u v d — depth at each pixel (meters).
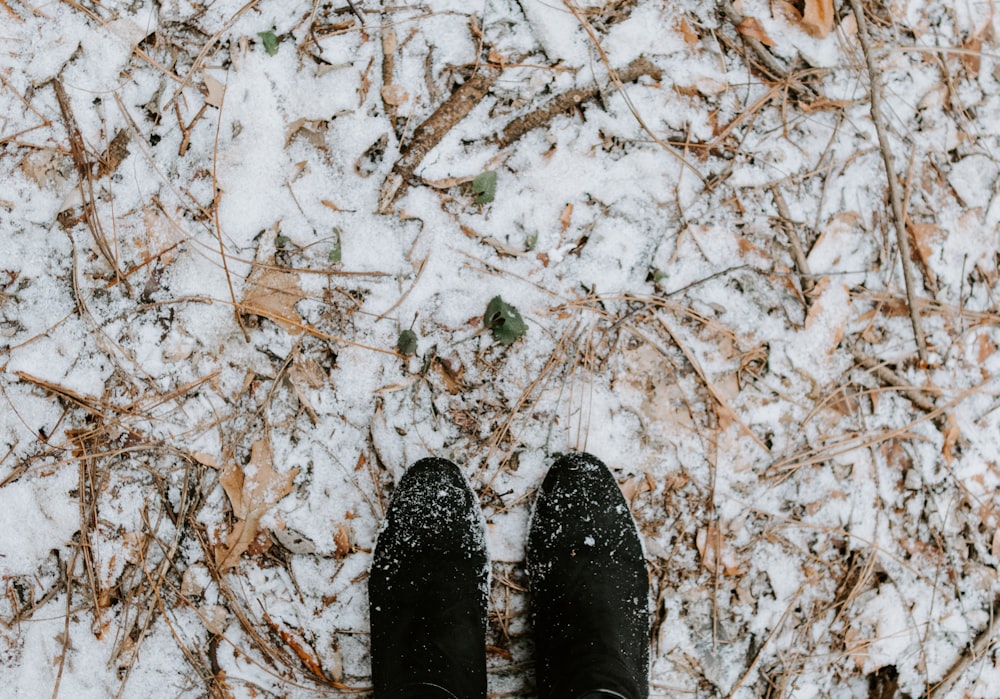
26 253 0.87
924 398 0.89
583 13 0.87
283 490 0.87
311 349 0.87
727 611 0.88
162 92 0.87
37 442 0.87
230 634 0.88
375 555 0.86
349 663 0.88
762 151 0.88
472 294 0.87
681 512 0.88
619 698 0.81
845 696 0.90
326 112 0.86
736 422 0.88
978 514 0.90
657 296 0.87
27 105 0.87
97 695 0.88
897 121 0.89
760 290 0.88
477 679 0.84
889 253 0.89
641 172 0.87
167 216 0.87
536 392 0.87
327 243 0.87
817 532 0.88
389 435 0.87
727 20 0.88
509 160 0.87
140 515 0.87
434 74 0.87
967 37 0.91
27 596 0.88
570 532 0.86
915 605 0.89
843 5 0.88
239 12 0.87
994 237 0.91
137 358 0.87
